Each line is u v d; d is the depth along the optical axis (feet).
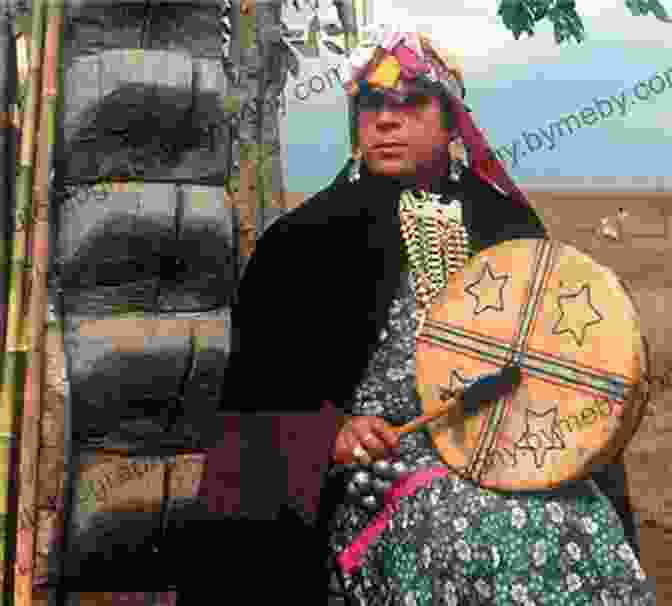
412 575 7.14
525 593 6.98
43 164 9.31
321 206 8.11
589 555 7.07
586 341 7.30
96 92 9.21
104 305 9.33
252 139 9.57
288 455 7.63
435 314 7.59
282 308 7.95
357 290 7.81
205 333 9.23
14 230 9.77
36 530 9.20
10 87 9.92
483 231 8.06
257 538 7.75
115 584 9.32
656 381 10.87
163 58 9.27
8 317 9.50
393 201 8.04
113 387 9.15
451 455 7.32
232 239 9.36
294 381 7.84
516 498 7.20
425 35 8.13
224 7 9.79
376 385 7.66
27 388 9.20
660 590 9.83
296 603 7.68
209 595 7.77
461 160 8.19
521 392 7.36
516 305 7.49
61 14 9.51
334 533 7.55
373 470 7.36
